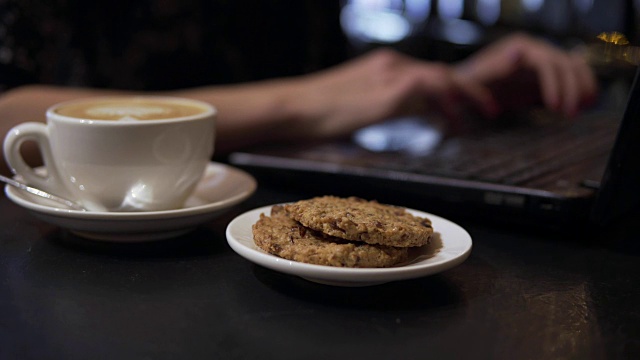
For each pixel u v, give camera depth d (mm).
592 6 1258
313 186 623
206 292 437
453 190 552
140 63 1062
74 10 999
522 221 542
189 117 512
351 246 423
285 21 1212
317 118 849
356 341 386
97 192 513
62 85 1010
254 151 697
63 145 501
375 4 1479
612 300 439
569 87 943
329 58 1300
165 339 384
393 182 578
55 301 422
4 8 926
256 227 457
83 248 500
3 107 701
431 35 1380
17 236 520
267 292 439
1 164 639
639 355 378
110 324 398
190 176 527
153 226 494
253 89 899
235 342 382
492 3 1354
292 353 373
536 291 449
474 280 462
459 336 393
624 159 493
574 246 527
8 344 375
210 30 1112
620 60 1134
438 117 898
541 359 373
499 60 1002
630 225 578
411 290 445
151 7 1054
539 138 731
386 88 900
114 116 512
